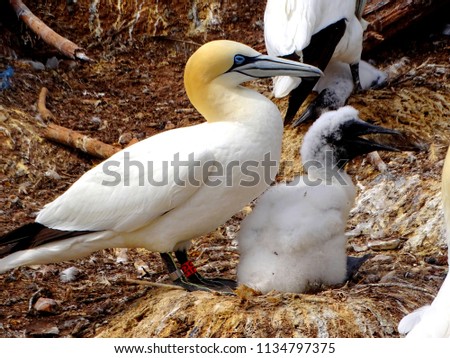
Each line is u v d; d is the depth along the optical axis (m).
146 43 20.52
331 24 15.98
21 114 17.47
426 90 17.56
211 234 14.67
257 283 11.89
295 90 15.82
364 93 17.52
